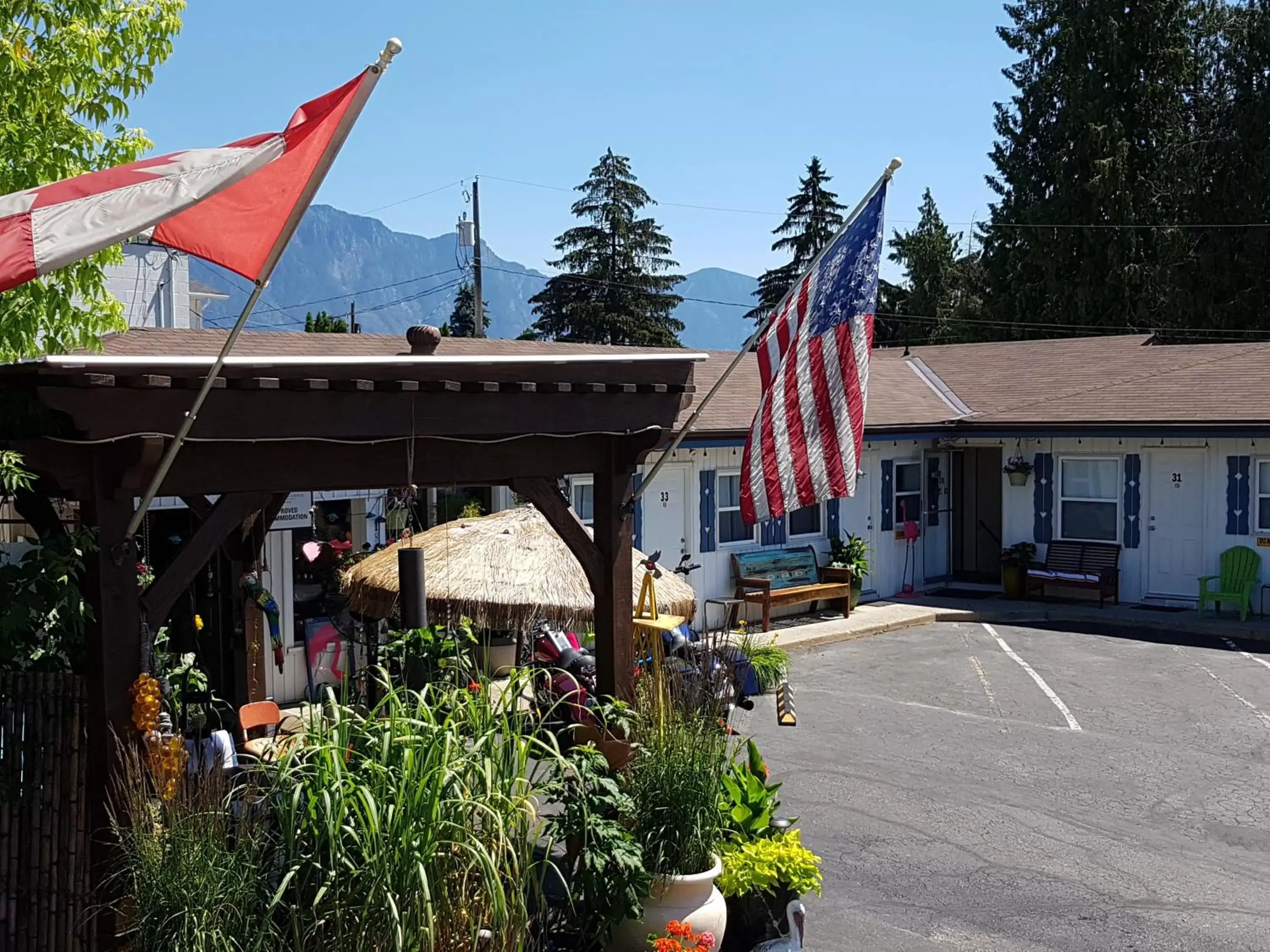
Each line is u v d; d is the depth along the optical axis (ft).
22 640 18.51
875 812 30.60
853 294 24.57
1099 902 24.57
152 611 18.28
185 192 15.79
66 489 17.52
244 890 15.99
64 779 17.69
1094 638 55.77
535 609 31.83
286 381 18.61
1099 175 118.11
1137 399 65.05
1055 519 66.64
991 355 83.30
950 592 69.36
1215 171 119.55
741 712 41.29
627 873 19.44
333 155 15.88
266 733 31.40
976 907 24.35
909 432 65.26
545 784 20.22
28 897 17.60
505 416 22.03
